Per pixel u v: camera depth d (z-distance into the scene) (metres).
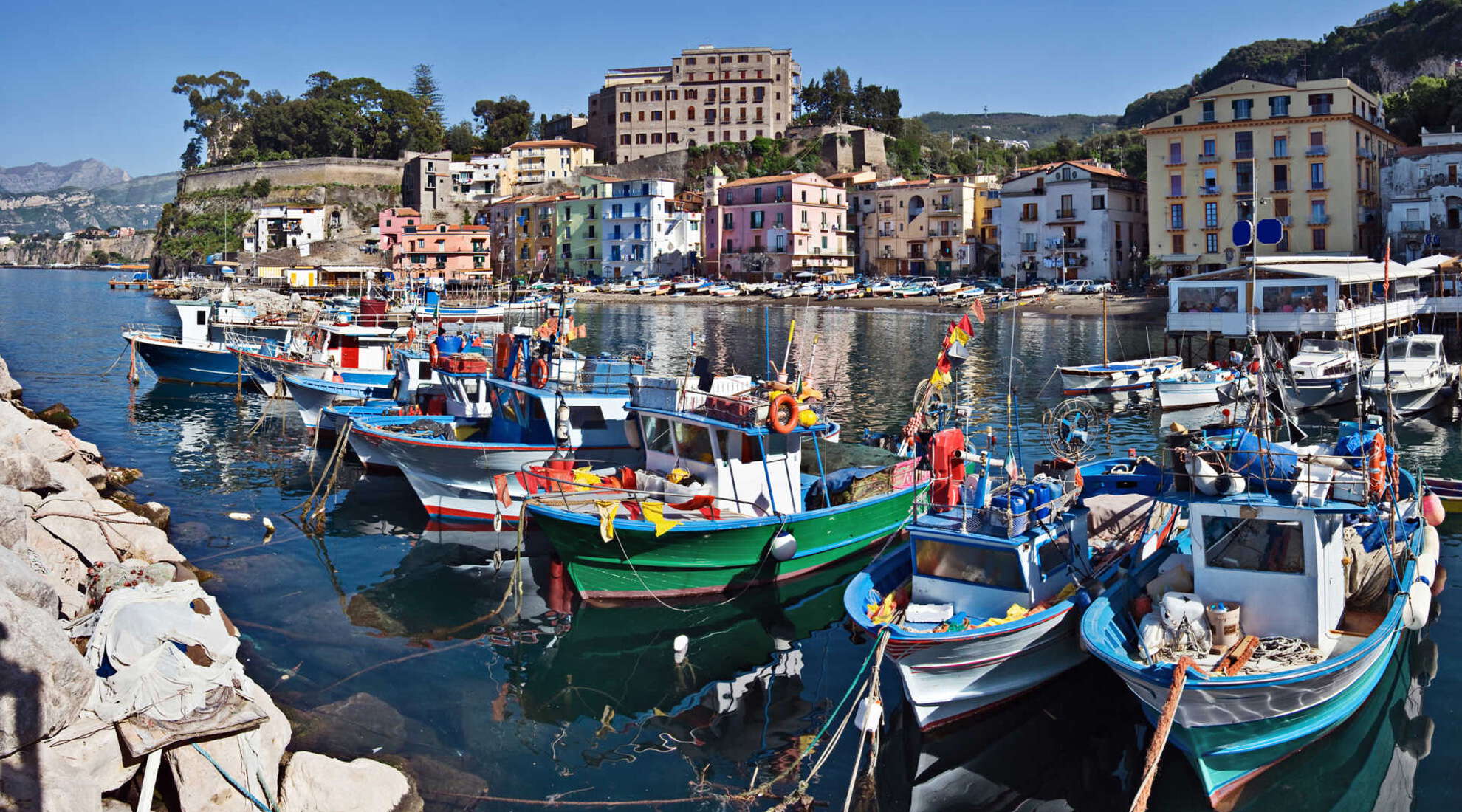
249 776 10.55
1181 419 35.00
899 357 52.50
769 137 141.75
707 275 113.94
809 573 19.67
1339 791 12.25
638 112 143.25
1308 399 34.97
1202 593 13.36
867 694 14.23
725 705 14.77
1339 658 11.96
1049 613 13.50
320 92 170.88
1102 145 146.75
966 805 12.23
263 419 35.06
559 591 19.14
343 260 126.88
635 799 12.30
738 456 18.73
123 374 46.22
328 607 18.09
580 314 83.75
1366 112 80.62
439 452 22.50
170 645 10.32
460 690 15.03
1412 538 15.92
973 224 110.31
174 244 148.00
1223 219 79.00
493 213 128.75
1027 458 27.95
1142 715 14.19
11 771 8.80
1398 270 50.00
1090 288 85.38
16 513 12.55
